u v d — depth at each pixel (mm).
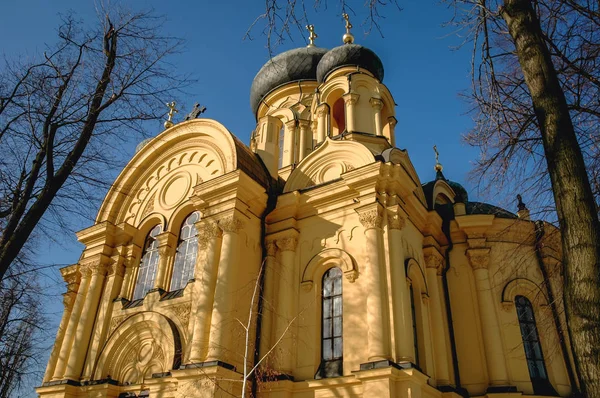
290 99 30500
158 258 20328
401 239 16234
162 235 20031
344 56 25188
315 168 19719
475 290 18906
